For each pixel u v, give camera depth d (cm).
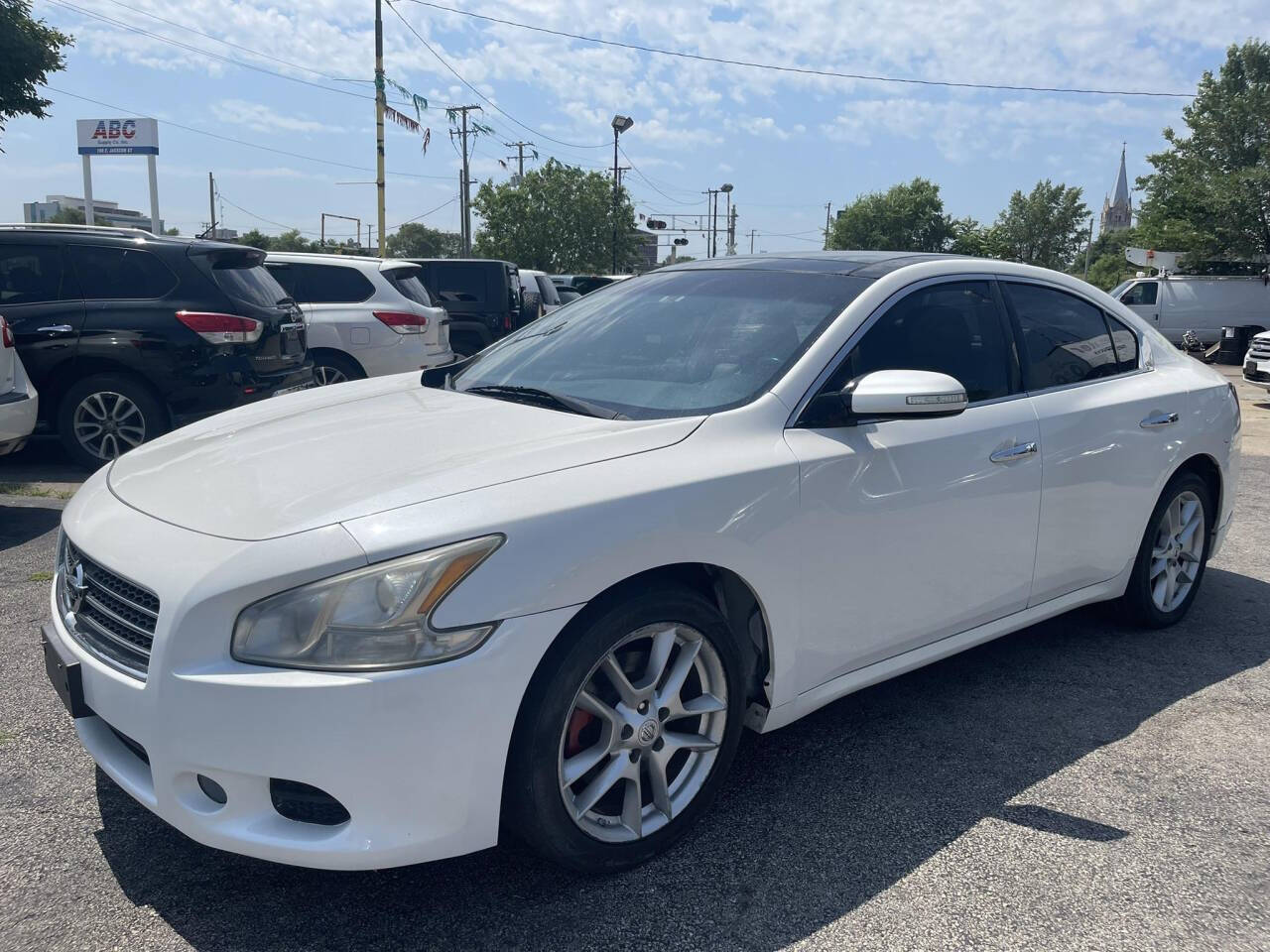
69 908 235
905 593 308
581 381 318
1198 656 410
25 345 676
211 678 207
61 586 264
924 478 305
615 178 4188
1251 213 2978
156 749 214
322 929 230
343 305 932
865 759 318
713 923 235
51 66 1389
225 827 212
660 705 255
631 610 239
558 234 5481
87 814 276
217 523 228
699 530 249
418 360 962
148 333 686
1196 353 2150
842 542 286
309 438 280
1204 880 256
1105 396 380
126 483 269
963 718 348
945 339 331
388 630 208
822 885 251
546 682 227
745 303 331
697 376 302
